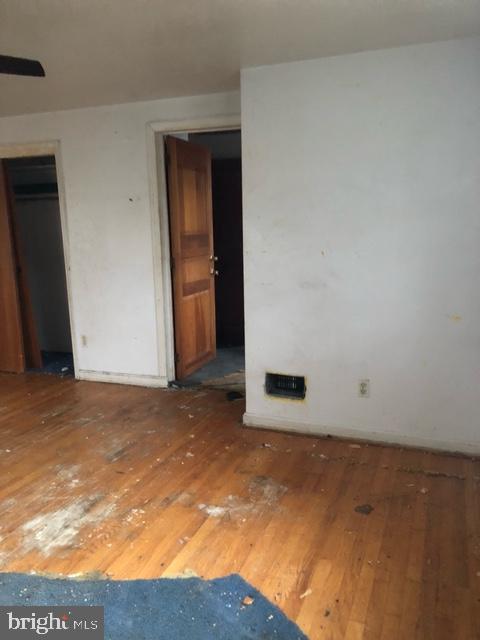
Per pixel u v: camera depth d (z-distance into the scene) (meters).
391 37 2.59
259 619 1.77
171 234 4.17
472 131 2.66
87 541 2.21
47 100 3.81
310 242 3.07
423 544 2.16
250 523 2.33
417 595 1.87
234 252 5.55
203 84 3.43
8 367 4.82
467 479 2.68
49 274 5.43
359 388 3.11
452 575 1.97
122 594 1.90
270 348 3.29
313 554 2.10
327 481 2.69
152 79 3.30
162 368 4.27
